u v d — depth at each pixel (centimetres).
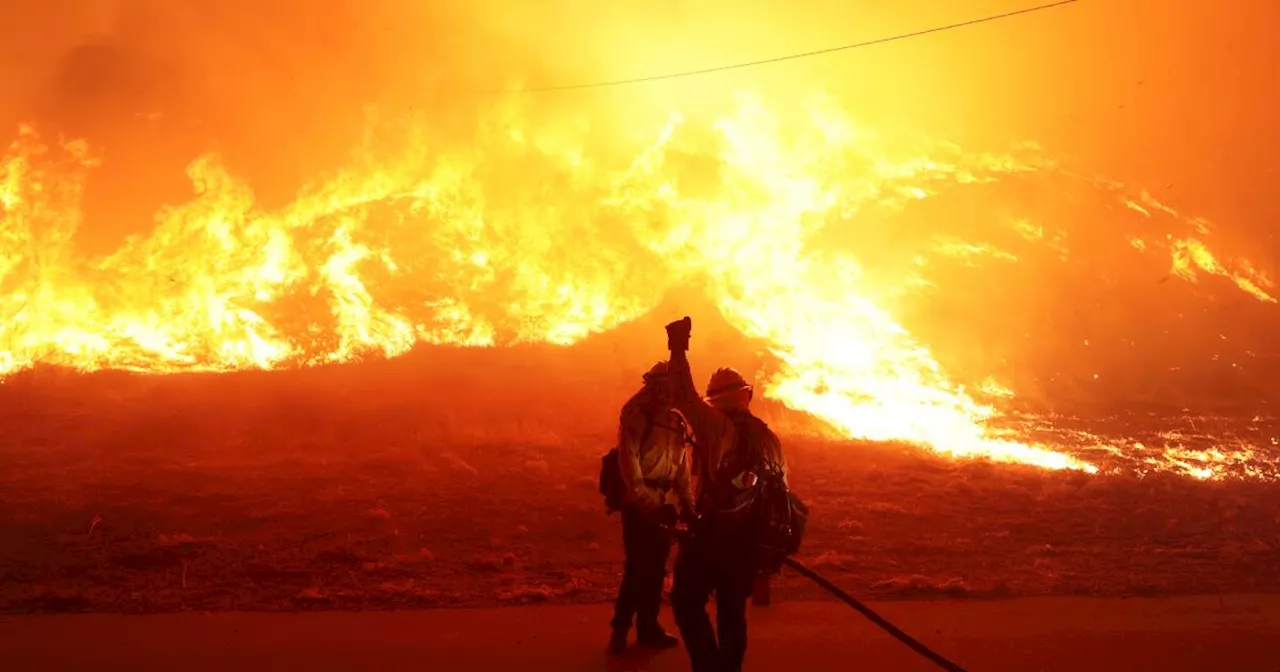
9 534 855
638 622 594
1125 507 1024
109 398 1461
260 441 1254
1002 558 821
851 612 663
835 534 895
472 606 684
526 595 704
